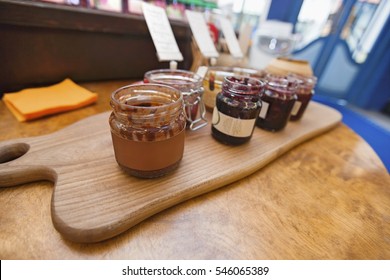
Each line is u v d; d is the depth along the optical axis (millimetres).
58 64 646
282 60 713
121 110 307
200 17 663
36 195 341
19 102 523
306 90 617
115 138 330
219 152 453
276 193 396
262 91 450
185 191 348
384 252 314
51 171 354
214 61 709
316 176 455
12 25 529
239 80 486
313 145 584
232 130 451
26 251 269
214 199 371
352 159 532
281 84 528
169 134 330
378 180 462
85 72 714
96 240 281
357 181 453
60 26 594
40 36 581
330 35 1504
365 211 379
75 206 300
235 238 309
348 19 1438
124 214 297
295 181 433
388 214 378
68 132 457
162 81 485
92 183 340
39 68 615
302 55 1595
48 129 486
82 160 383
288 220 344
